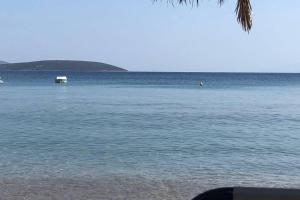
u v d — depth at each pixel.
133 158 19.75
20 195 13.59
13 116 38.06
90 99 59.97
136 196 13.65
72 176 16.12
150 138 26.09
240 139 26.20
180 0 5.92
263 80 172.38
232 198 3.85
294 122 35.81
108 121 34.94
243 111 45.19
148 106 49.72
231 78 197.12
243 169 17.70
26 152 20.88
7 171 16.83
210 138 26.47
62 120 35.34
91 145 23.16
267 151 22.06
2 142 23.92
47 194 13.74
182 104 52.97
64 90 83.19
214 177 16.28
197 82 137.38
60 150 21.56
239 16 6.00
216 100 60.28
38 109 44.78
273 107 50.16
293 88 101.00
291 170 17.59
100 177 16.05
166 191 14.24
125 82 130.25
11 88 89.56
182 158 19.92
